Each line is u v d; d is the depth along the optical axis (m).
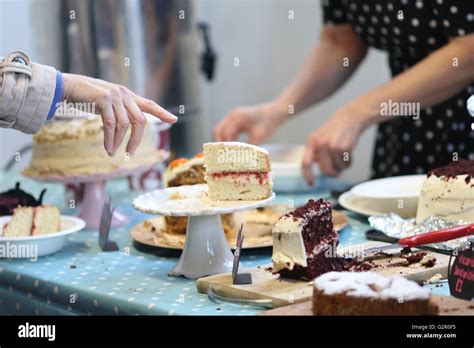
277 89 4.93
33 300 1.86
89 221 2.33
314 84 3.16
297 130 4.89
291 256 1.63
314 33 4.70
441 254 1.77
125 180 3.18
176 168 2.22
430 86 2.49
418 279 1.64
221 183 1.79
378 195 2.24
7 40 4.06
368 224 2.22
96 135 2.26
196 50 3.96
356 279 1.41
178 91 3.88
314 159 2.78
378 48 2.85
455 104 2.63
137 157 2.31
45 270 1.89
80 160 2.26
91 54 3.62
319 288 1.39
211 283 1.62
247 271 1.71
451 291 1.54
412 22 2.56
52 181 2.28
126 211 2.52
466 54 2.38
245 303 1.54
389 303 1.35
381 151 2.97
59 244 2.05
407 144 2.76
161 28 3.75
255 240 2.02
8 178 3.16
